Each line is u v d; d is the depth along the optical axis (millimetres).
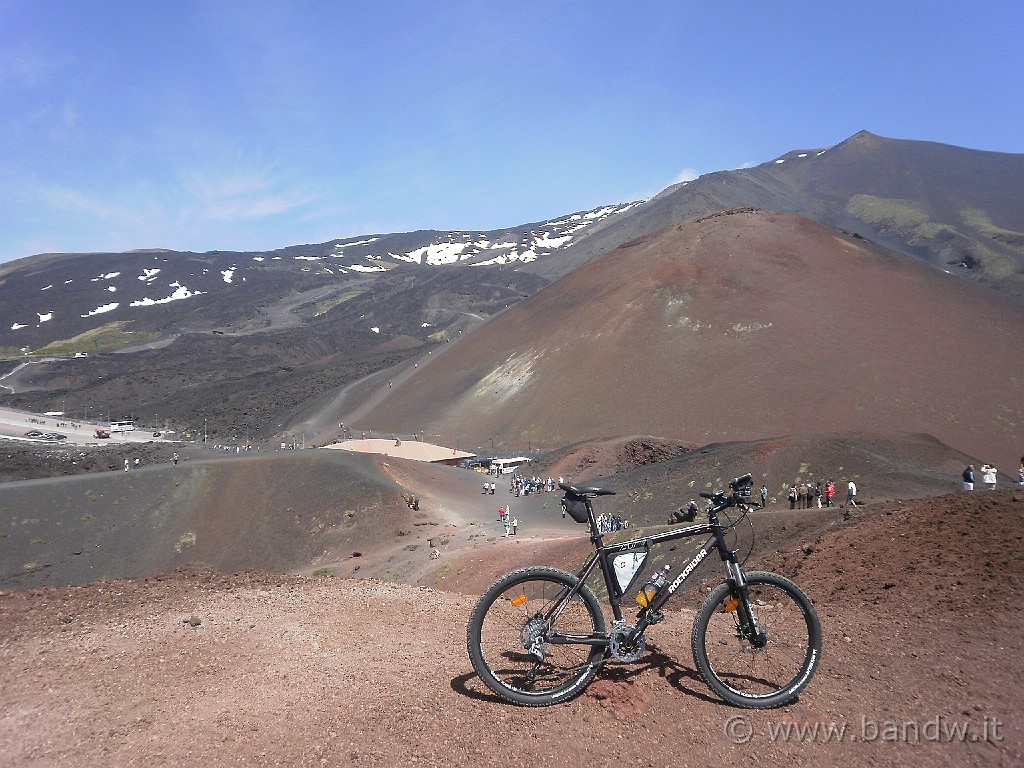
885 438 53219
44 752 4102
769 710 4742
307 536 72000
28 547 73438
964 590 7047
